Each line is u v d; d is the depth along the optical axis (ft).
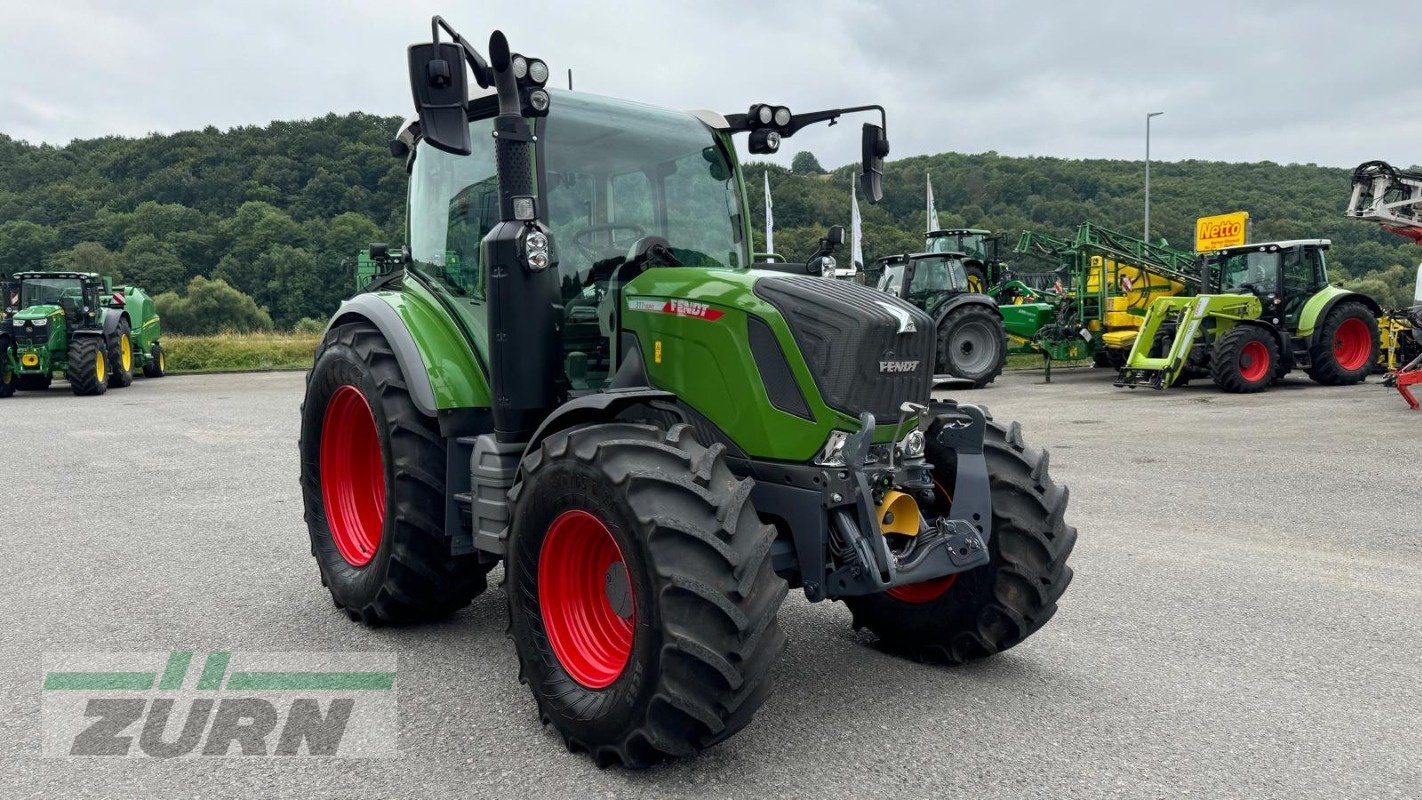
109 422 40.91
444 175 13.53
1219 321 48.49
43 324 54.65
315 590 15.24
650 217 12.71
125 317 63.98
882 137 13.20
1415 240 52.16
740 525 8.79
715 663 8.32
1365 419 35.73
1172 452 28.96
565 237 11.89
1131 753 9.39
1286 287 50.29
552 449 9.67
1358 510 20.90
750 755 9.34
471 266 12.69
